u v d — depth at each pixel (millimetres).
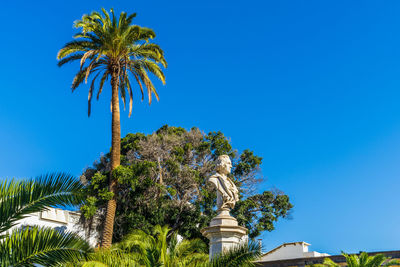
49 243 7375
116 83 29016
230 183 15281
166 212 31250
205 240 31000
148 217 30906
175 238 18453
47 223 26281
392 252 24734
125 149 35969
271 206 37125
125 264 9570
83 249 7711
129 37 28250
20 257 7121
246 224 35469
